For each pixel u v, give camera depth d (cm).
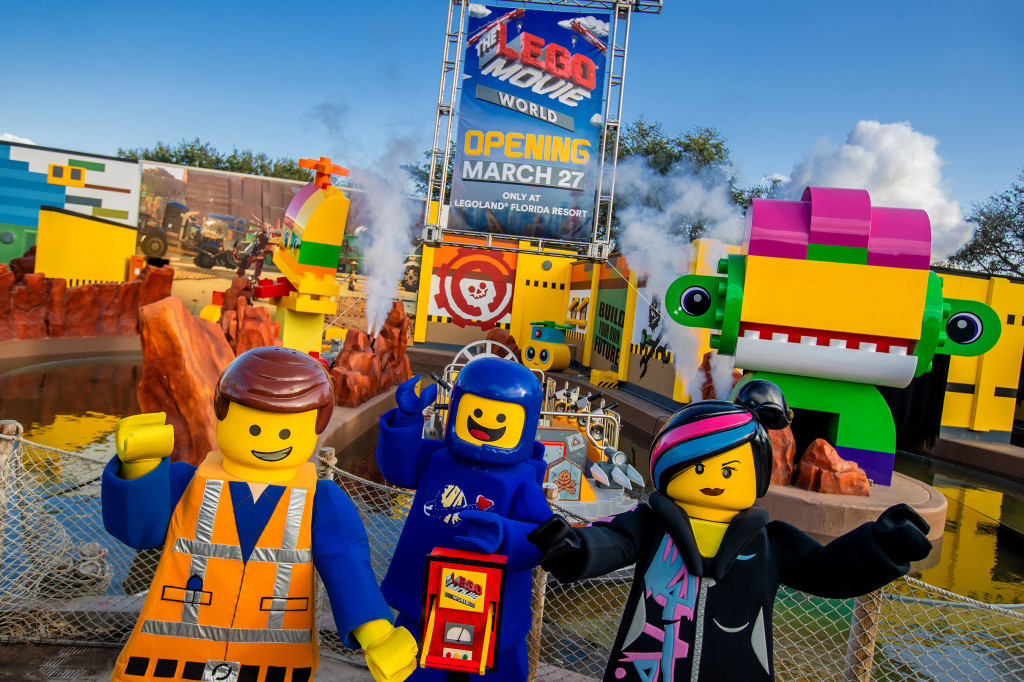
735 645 288
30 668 391
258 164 4781
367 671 416
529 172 1545
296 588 285
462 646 266
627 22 1518
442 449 369
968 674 545
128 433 259
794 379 1053
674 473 298
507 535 290
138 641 279
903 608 671
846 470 990
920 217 990
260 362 287
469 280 2891
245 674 280
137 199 2534
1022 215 2844
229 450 285
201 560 281
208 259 2606
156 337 802
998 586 807
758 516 296
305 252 1367
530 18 1523
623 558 293
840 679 514
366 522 707
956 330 1062
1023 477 1494
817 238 979
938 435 1742
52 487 657
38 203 2467
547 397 1087
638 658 292
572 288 2906
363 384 1435
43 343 1944
